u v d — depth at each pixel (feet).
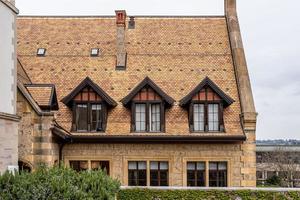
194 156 89.86
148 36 105.09
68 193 47.21
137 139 89.20
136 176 90.63
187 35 105.19
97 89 91.30
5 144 64.18
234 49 99.76
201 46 102.94
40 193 46.70
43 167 54.08
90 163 90.68
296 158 207.92
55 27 107.14
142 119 91.76
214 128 90.79
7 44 66.18
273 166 206.28
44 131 82.79
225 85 95.86
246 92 92.12
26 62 100.32
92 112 91.91
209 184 89.76
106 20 108.37
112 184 55.77
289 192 79.87
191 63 99.86
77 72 98.89
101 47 103.24
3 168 63.36
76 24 107.65
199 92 91.30
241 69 95.86
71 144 90.74
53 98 86.99
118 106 93.50
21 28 106.83
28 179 47.78
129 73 98.58
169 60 100.58
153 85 91.20
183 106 92.58
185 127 90.79
